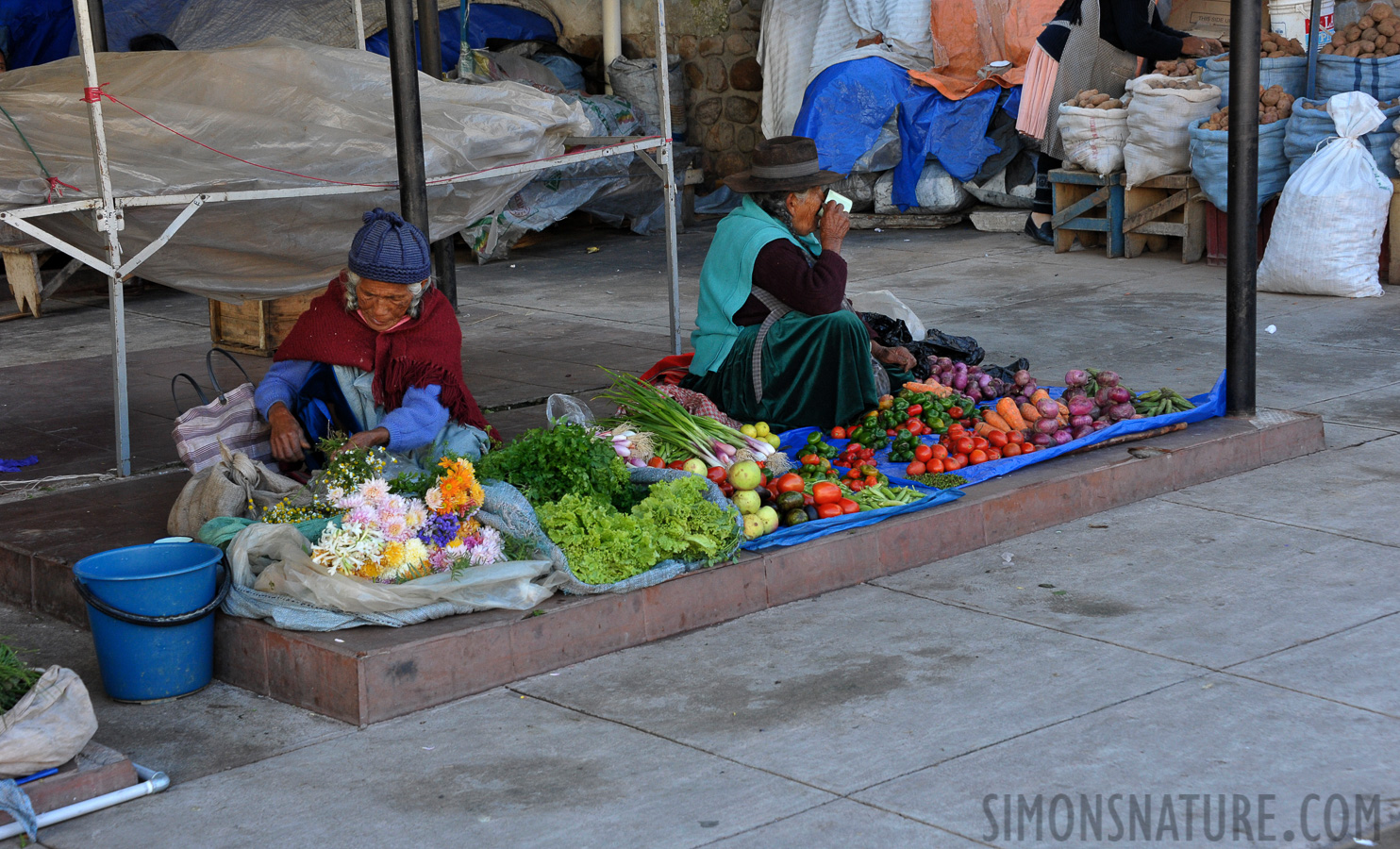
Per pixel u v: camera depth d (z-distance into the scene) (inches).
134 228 239.3
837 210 226.1
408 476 174.4
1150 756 129.8
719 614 169.8
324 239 265.3
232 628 156.6
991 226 494.9
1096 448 217.3
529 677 155.5
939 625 164.7
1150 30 439.8
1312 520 196.2
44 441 248.8
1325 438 238.1
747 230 229.9
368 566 152.5
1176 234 413.4
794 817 121.4
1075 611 167.0
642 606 163.3
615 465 175.0
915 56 497.7
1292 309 343.9
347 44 510.3
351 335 187.8
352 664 143.2
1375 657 149.6
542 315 383.2
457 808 125.8
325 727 144.6
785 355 227.1
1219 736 133.1
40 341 363.6
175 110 267.4
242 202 248.4
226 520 166.6
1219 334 318.3
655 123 556.7
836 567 179.5
